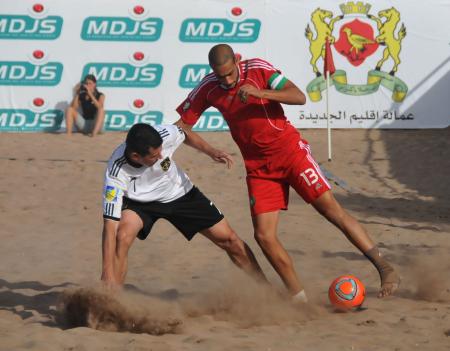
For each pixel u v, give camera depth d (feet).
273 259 29.60
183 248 42.11
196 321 27.86
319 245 42.47
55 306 30.14
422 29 83.92
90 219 50.24
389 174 68.44
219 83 29.09
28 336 24.72
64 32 84.17
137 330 26.40
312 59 84.17
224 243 30.40
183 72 84.58
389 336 25.17
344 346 23.93
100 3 83.76
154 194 28.94
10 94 85.10
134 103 85.05
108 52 84.48
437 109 84.84
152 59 84.43
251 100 28.71
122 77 84.84
